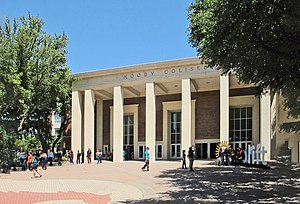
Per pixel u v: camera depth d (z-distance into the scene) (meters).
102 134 46.06
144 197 14.03
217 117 40.34
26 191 16.72
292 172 22.95
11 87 28.36
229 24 11.20
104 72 40.00
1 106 29.14
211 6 13.03
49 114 44.81
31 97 33.62
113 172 25.77
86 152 40.28
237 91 39.06
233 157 29.67
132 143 45.28
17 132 31.17
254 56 11.79
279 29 10.69
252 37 11.13
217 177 20.33
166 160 39.69
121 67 39.12
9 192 16.42
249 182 17.88
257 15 10.62
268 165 26.94
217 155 32.94
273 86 13.89
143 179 20.53
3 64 28.95
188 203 12.38
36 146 50.75
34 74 34.72
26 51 33.53
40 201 13.79
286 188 15.67
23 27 34.28
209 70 35.16
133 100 45.50
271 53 11.35
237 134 39.22
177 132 43.16
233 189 15.53
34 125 44.12
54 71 36.78
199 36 15.12
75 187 17.91
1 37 32.62
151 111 37.47
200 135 41.03
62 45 37.59
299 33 10.52
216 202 12.42
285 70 12.23
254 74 13.45
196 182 18.25
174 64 36.53
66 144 49.44
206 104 41.19
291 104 22.02
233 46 11.82
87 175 24.11
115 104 39.47
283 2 9.73
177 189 15.96
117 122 39.28
